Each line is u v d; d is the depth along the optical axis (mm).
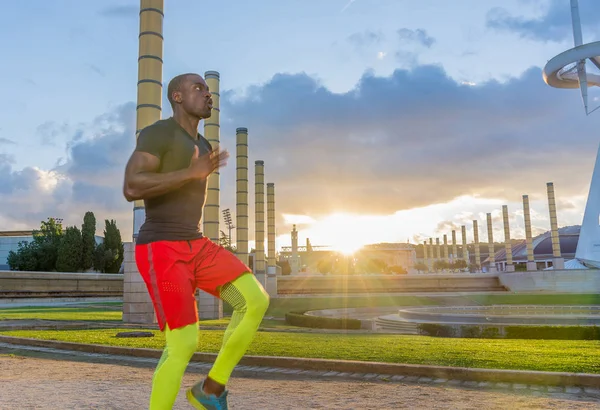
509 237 93312
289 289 59906
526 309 26484
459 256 176250
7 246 72750
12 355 9484
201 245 2758
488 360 7727
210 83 31469
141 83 21156
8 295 43438
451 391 5891
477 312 24203
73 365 8148
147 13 21406
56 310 30750
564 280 58062
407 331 19328
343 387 6184
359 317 30078
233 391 5922
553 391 5871
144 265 2703
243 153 44094
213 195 30062
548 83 53938
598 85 56281
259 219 54188
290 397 5543
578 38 51094
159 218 2697
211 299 26391
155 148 2635
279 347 9781
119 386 6152
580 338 14727
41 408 4836
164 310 2623
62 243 58562
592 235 60562
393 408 4961
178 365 2568
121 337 12070
